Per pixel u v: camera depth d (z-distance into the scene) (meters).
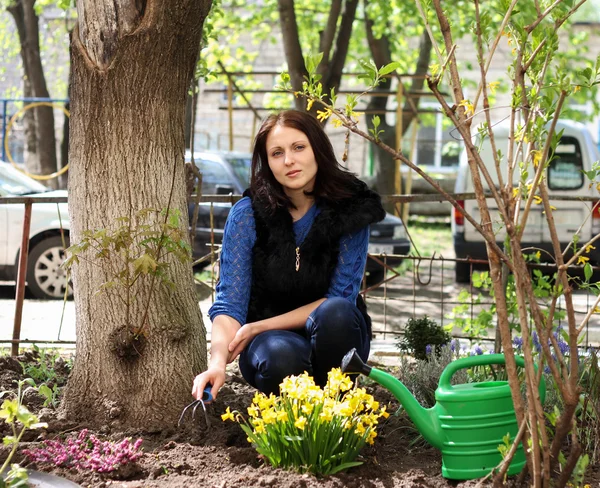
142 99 3.76
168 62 3.77
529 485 2.92
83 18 3.79
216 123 22.73
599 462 3.33
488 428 2.98
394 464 3.28
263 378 3.29
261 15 15.23
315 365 3.45
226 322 3.42
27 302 9.40
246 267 3.52
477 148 2.61
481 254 10.92
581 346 4.52
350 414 2.91
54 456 3.13
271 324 3.43
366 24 13.91
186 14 3.72
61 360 4.71
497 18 12.26
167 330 3.73
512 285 4.74
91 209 3.80
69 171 3.91
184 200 3.96
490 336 6.69
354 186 3.56
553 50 2.59
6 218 9.66
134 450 3.18
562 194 11.02
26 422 2.62
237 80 16.78
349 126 2.58
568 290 2.57
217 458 3.20
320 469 2.99
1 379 4.39
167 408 3.66
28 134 16.81
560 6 2.85
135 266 3.42
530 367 2.52
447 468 3.03
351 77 17.59
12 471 2.67
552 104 2.55
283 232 3.49
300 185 3.44
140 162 3.78
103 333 3.72
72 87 3.87
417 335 4.45
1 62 22.17
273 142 3.44
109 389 3.69
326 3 14.92
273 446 3.02
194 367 3.80
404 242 11.34
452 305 9.73
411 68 17.58
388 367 5.23
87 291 3.78
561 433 2.62
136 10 3.70
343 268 3.54
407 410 3.03
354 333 3.38
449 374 3.07
